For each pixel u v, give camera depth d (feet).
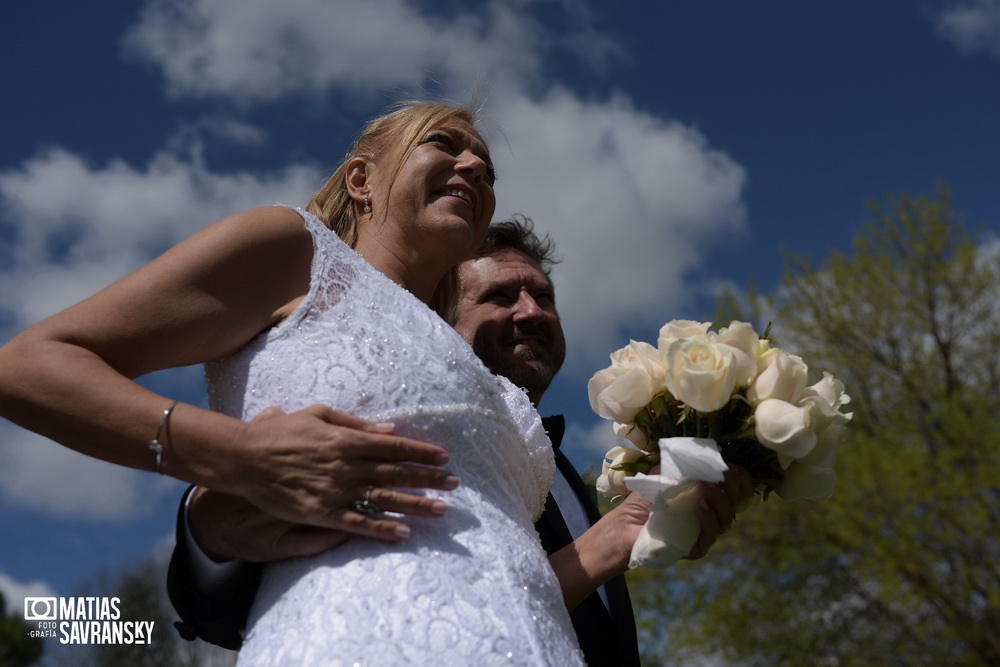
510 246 11.68
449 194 6.15
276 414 4.69
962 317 40.81
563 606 5.15
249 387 4.97
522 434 5.79
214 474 4.48
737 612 37.81
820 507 37.32
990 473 33.94
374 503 4.53
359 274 5.30
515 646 4.42
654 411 5.60
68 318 4.61
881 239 43.14
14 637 97.04
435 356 5.14
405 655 4.18
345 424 4.65
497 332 10.95
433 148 6.22
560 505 8.59
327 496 4.48
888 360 41.70
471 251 6.39
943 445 37.65
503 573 4.71
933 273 41.22
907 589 35.19
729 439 5.22
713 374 5.01
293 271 5.21
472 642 4.32
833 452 5.25
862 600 38.40
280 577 4.75
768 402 5.08
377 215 6.16
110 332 4.63
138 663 56.29
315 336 5.00
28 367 4.42
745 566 38.99
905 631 36.29
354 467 4.50
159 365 4.85
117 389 4.46
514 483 5.48
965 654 34.60
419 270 6.16
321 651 4.23
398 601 4.35
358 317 5.10
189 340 4.85
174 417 4.45
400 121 6.47
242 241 5.02
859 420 40.86
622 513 6.04
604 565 5.89
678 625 37.70
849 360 42.04
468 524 4.84
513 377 10.91
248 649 4.57
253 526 4.83
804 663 37.22
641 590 38.29
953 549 34.47
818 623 37.81
